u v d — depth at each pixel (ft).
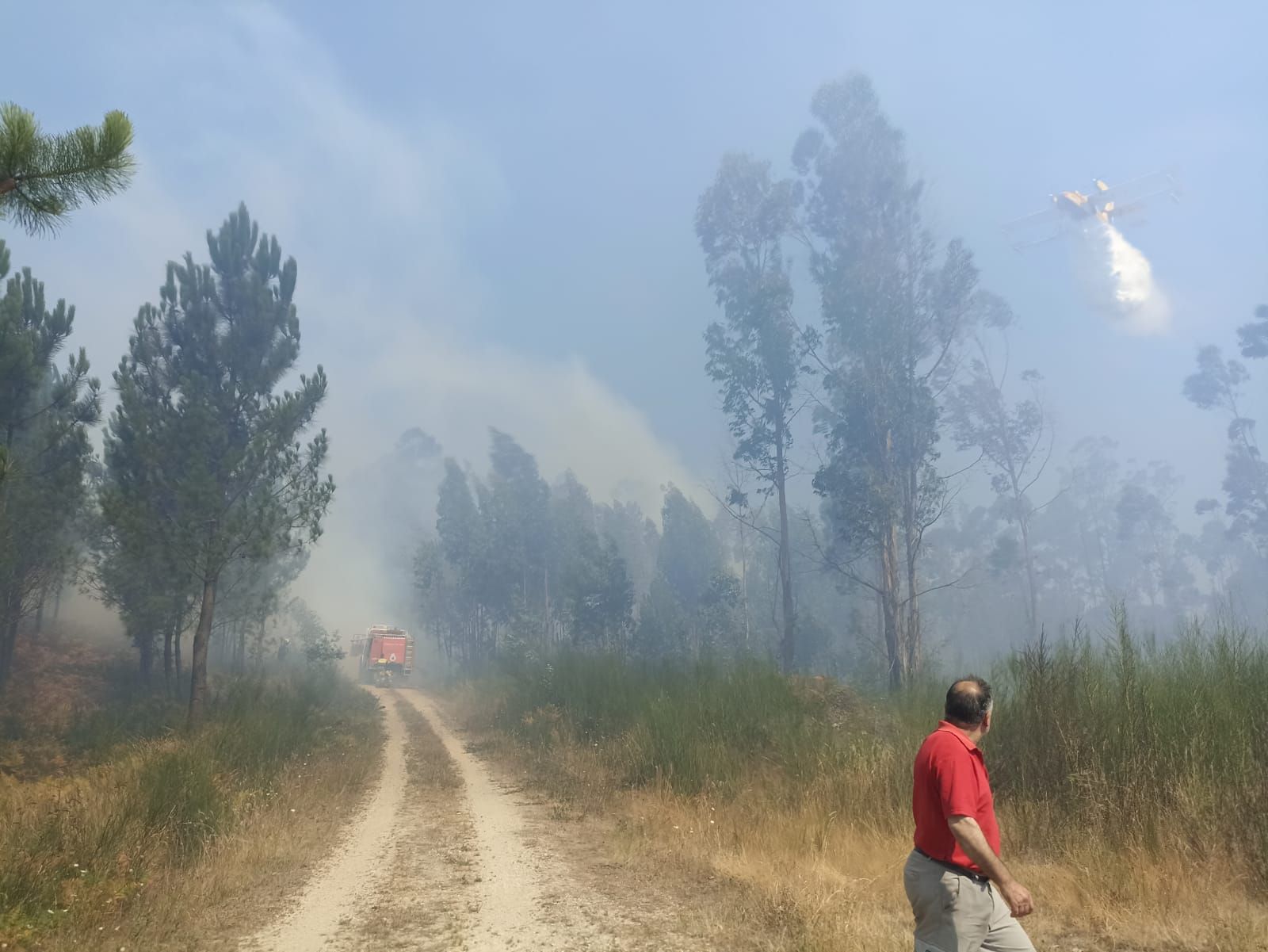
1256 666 30.78
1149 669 32.09
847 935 20.52
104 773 44.68
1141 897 22.33
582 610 145.69
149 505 70.38
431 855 33.71
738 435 131.64
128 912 24.26
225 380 77.82
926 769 12.97
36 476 76.18
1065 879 24.41
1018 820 29.58
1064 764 30.09
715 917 23.13
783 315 130.93
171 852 31.58
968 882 12.37
